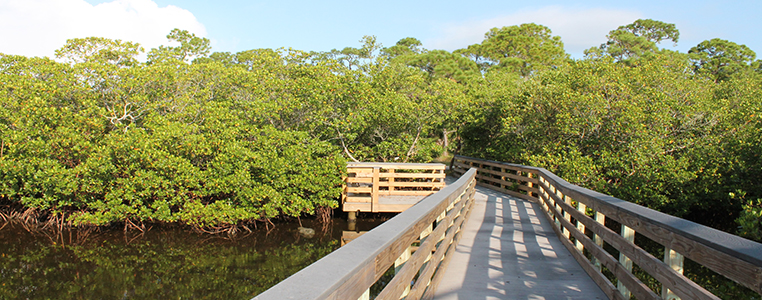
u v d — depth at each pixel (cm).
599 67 1263
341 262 152
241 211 1031
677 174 977
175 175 1015
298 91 1203
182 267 873
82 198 1044
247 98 1327
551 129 1234
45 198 1084
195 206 1021
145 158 995
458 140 1756
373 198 1027
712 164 1014
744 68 3256
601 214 405
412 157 1370
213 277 820
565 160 1055
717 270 190
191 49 2888
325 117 1204
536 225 711
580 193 460
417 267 277
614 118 1070
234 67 1398
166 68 1240
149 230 1106
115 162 1058
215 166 1038
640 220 284
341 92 1223
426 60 2744
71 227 1118
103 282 795
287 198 1079
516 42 3747
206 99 1262
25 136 1034
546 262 473
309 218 1223
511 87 1559
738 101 1396
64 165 1072
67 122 1070
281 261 909
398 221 248
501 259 485
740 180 953
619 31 3738
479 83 1906
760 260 159
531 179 1014
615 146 1066
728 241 190
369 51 1442
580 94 1155
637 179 998
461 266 454
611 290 343
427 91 1436
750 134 973
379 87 1380
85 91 1123
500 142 1404
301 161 1081
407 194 1095
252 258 927
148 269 862
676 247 232
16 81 1095
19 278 815
